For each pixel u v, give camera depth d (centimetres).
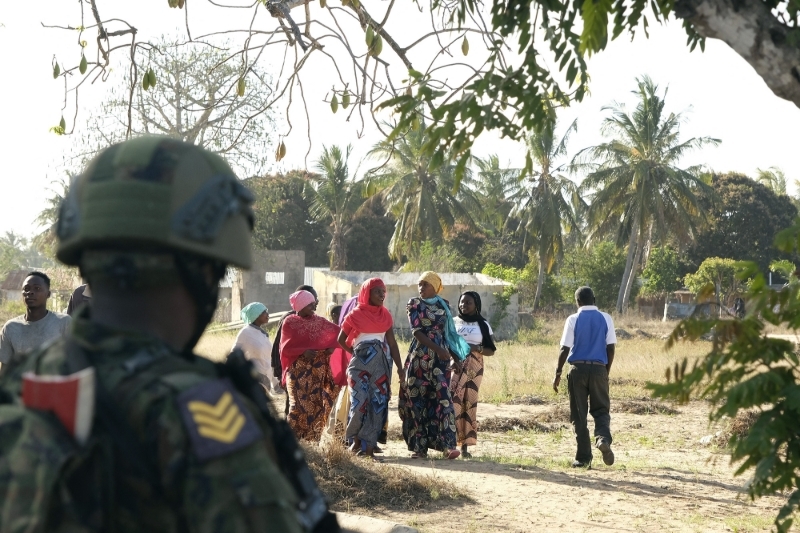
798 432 320
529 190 4797
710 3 294
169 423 133
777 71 292
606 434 884
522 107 325
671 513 685
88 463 132
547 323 4044
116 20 584
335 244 5431
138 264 146
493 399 1548
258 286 4259
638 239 4622
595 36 320
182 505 132
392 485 698
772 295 316
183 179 149
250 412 144
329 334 874
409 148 4316
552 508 694
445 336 898
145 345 144
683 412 1423
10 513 128
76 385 133
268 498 133
